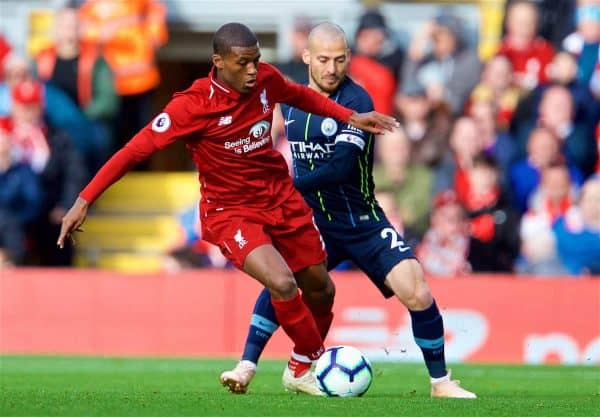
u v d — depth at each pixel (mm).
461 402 23391
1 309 47656
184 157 62844
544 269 48656
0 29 59219
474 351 45375
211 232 25000
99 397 23812
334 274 46062
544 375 37000
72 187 52531
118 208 58031
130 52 54875
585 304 44844
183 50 61688
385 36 51969
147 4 55625
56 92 53031
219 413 20422
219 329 46406
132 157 23812
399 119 50844
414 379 34812
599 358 44688
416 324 25797
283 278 24094
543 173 49219
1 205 51719
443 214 48844
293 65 51000
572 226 48812
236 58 23500
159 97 62500
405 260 25984
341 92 26516
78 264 56656
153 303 46875
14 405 21703
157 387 29531
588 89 50062
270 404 22188
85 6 55000
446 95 51031
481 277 45500
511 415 20922
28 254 53219
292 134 27125
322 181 26047
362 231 26453
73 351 47250
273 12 59719
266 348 46094
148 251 57219
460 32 51844
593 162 50188
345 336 45781
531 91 50281
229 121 24141
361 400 23500
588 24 50750
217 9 60281
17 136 51938
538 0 51594
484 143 49500
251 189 24797
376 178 50250
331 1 58719
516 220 48750
